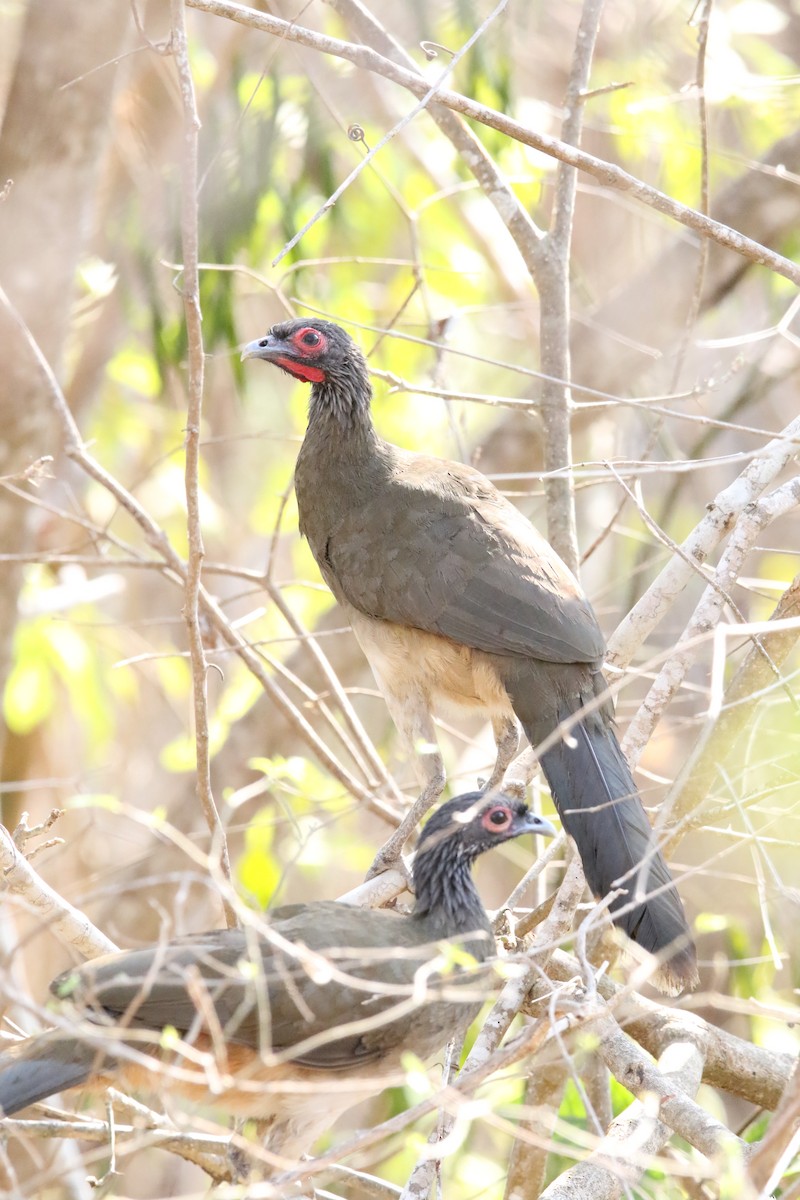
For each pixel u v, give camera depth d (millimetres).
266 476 21250
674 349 17109
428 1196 7934
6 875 8328
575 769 9195
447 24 15734
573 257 19188
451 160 16188
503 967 7391
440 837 8453
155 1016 7656
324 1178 8508
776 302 17156
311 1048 7961
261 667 11484
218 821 8688
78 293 16016
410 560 10344
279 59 15289
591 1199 8102
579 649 9711
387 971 8117
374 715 18906
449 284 17938
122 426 19312
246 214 14719
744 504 9688
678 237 16047
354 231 18359
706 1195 7848
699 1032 9305
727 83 14516
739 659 15398
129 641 19500
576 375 16938
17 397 13562
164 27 15531
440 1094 6809
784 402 19062
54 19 13312
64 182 13555
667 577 9789
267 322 19484
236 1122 9281
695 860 13648
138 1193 15719
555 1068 10172
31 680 16500
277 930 8125
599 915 8000
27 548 14258
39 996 15328
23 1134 8391
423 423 18109
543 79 19344
